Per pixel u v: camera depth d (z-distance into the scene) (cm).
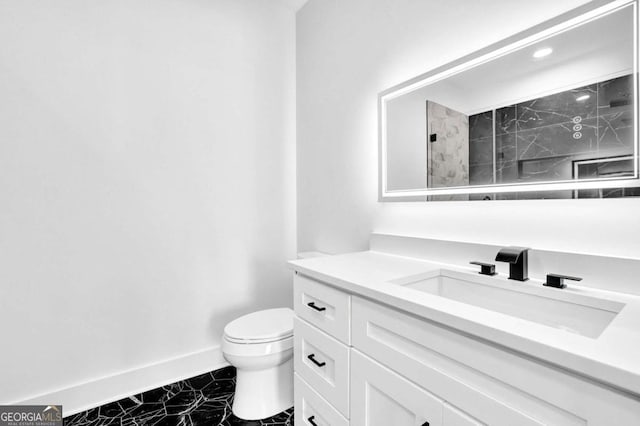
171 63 190
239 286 217
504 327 63
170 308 192
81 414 160
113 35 173
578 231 98
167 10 189
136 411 162
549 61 102
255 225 223
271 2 229
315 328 121
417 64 147
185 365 196
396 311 86
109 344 174
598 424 51
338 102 196
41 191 156
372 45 171
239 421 154
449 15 133
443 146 134
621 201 90
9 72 149
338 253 198
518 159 110
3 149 148
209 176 204
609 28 90
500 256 100
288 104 238
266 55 227
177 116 192
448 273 120
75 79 163
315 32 217
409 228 152
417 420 81
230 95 211
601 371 49
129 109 178
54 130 159
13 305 151
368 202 175
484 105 120
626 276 85
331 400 112
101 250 171
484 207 121
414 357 82
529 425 59
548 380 57
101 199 171
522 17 110
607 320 80
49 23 157
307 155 227
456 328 70
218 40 206
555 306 90
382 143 162
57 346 161
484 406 66
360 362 99
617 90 89
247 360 147
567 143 99
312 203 221
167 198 190
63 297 162
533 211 108
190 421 154
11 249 150
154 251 187
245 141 218
